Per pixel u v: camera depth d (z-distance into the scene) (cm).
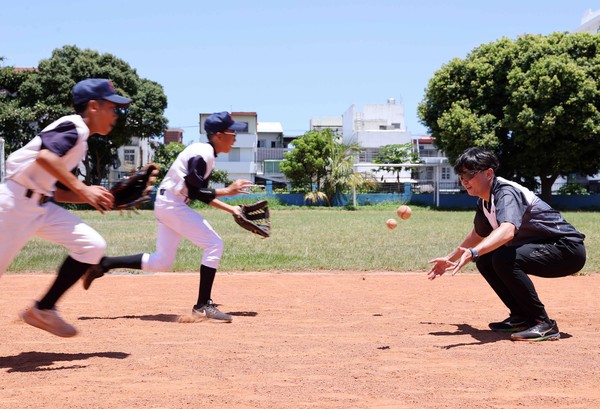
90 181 4412
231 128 635
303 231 1986
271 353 471
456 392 369
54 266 1079
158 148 4719
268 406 342
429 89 4378
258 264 1123
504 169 4234
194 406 342
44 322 446
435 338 536
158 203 628
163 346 497
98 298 773
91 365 433
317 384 385
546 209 527
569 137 3834
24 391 371
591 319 636
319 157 4594
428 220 2722
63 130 420
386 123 7069
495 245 482
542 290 864
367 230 2031
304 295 809
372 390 372
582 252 535
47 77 4088
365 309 703
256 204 652
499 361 446
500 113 4159
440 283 928
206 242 624
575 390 374
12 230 421
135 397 358
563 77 3650
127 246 1414
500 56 4072
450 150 4197
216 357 457
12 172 419
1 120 3944
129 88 4247
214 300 766
